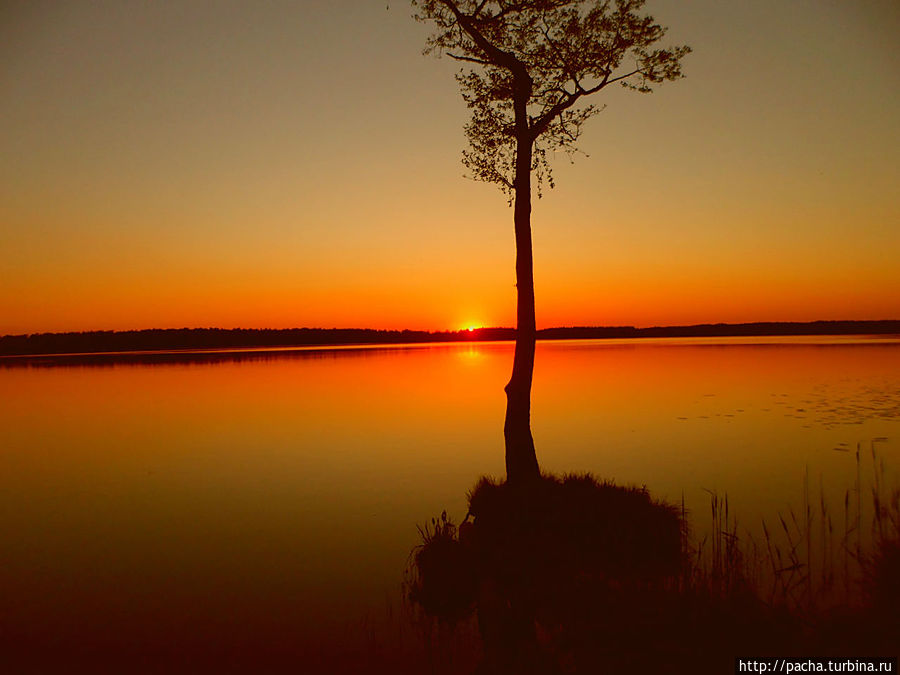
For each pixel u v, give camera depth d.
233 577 10.84
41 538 13.33
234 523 14.09
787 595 8.51
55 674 7.70
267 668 7.77
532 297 15.16
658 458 18.28
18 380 59.22
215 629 8.88
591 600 8.80
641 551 10.52
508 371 56.03
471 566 10.74
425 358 87.69
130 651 8.24
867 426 22.23
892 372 42.94
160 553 12.18
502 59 15.16
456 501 15.25
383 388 42.91
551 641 7.94
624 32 15.19
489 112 16.14
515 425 14.89
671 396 32.88
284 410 33.38
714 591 8.30
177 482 18.39
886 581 8.00
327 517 14.30
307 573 10.94
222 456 22.03
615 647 7.36
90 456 22.70
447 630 8.72
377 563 11.34
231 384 48.81
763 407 27.83
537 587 9.68
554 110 15.39
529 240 15.24
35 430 29.09
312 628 8.83
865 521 11.78
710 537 11.34
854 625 7.24
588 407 29.81
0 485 18.48
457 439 23.52
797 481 15.18
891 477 15.20
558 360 69.19
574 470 16.95
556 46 15.53
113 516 15.00
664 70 15.45
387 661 7.93
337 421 29.00
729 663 6.74
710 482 15.40
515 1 15.32
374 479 17.78
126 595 10.13
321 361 82.06
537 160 16.20
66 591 10.32
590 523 11.59
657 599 8.25
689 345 111.62
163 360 96.56
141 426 29.50
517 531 11.68
